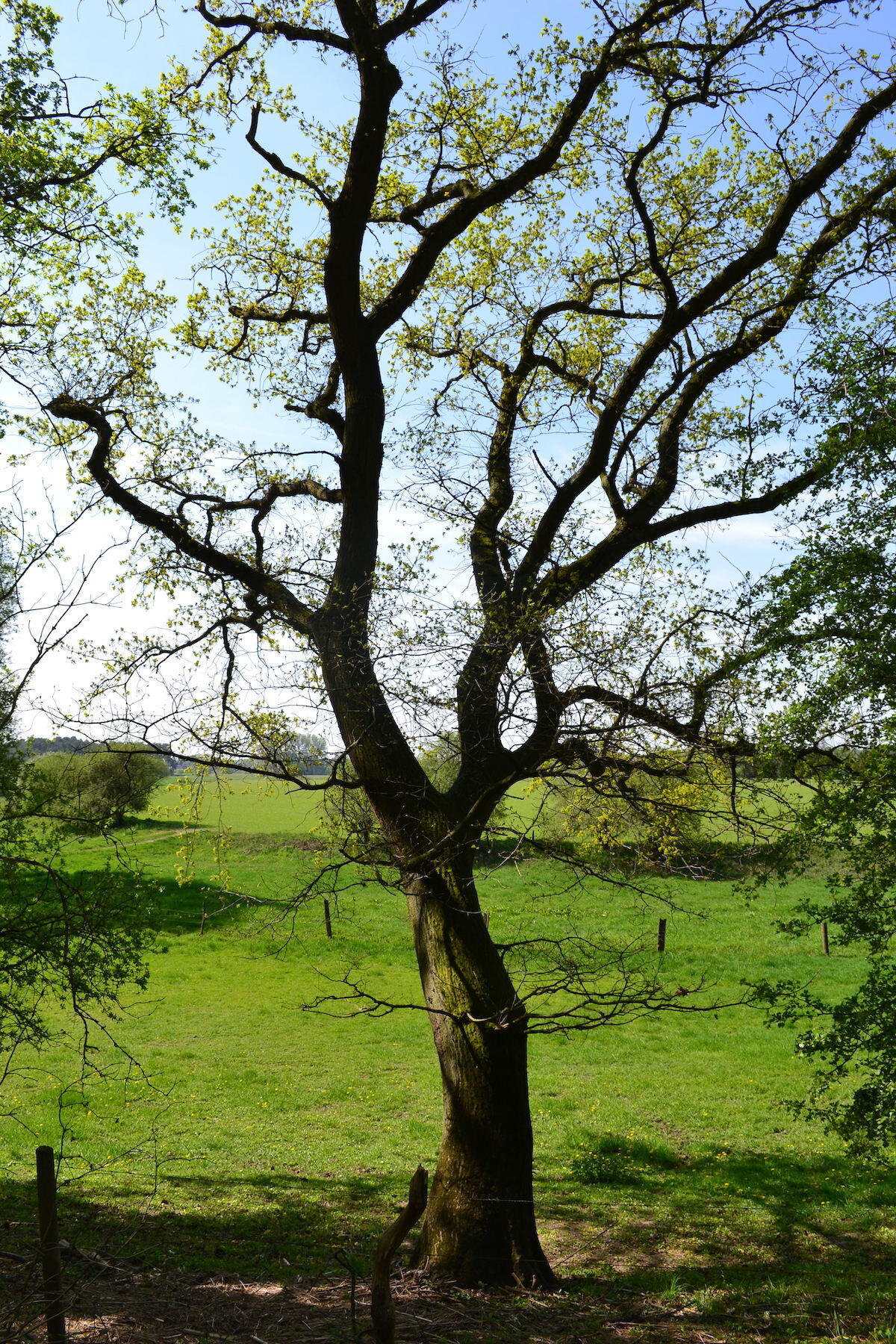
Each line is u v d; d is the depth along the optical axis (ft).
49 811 30.55
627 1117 57.88
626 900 117.50
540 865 33.91
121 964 32.27
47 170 33.06
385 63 34.32
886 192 34.42
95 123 34.91
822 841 29.78
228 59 41.11
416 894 34.06
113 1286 27.73
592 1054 72.28
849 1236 38.58
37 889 30.96
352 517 37.50
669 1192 44.80
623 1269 34.83
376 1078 66.69
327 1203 42.34
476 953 33.55
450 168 40.88
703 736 29.48
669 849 31.99
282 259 45.78
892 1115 30.22
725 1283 32.71
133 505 39.78
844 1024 30.35
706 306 35.32
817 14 32.58
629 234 41.75
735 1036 76.74
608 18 33.78
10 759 30.01
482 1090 32.48
